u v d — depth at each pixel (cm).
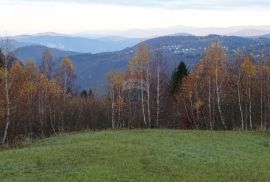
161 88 9038
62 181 2775
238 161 3566
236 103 8844
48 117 9538
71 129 9531
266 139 5019
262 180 2894
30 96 8531
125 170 3045
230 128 8700
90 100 11031
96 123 10600
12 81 7269
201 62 8381
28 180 2839
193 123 8819
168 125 9088
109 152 3747
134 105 9762
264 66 8625
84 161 3400
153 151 3822
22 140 6381
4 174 3086
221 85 8294
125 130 6044
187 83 8562
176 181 2781
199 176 2939
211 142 4600
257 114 9038
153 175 2925
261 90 8312
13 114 7894
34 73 9038
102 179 2795
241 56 8569
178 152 3841
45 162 3412
